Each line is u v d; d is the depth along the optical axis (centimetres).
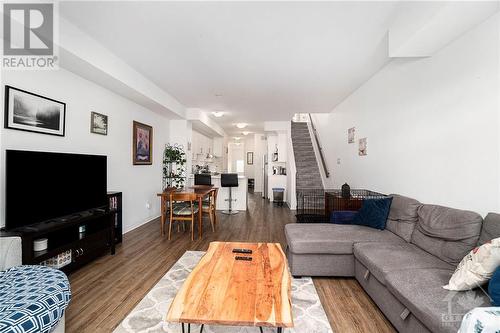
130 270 272
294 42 272
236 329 176
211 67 345
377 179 360
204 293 143
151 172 510
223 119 729
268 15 223
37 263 212
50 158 242
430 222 221
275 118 708
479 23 192
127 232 420
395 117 313
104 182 317
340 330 177
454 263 186
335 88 433
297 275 255
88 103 328
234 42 273
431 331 135
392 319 176
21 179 213
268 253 208
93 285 238
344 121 505
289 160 702
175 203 457
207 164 896
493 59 183
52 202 244
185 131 602
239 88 438
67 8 213
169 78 393
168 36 262
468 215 190
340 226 294
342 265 253
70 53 242
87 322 182
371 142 379
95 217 282
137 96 395
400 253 212
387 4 210
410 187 283
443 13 176
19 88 236
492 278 131
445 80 229
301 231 277
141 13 221
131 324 180
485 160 192
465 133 209
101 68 285
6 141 226
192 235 383
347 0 203
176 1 204
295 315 194
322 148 700
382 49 288
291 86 424
